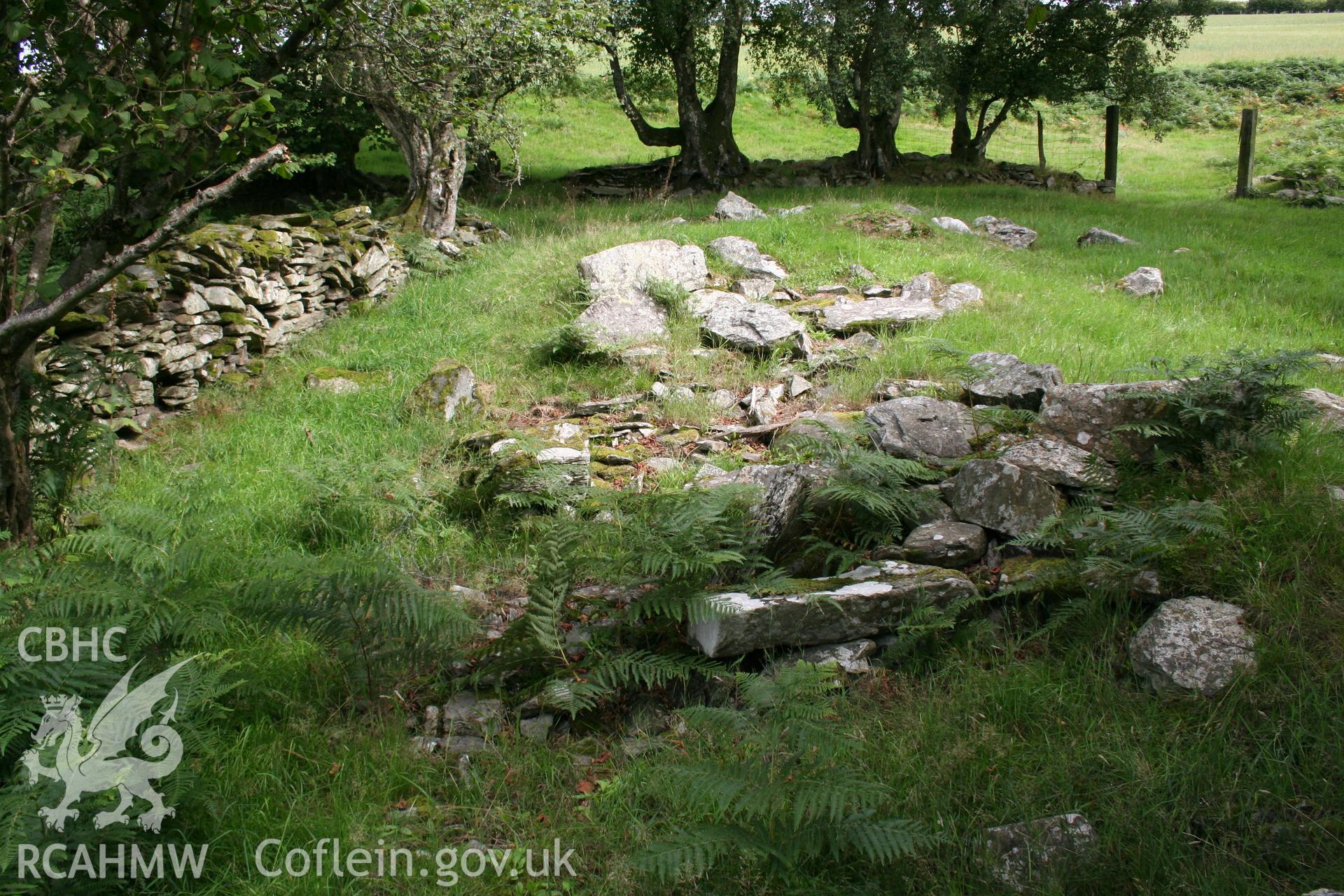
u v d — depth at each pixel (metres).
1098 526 4.17
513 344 8.48
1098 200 19.73
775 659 3.85
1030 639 3.80
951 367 6.31
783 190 20.41
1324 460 4.43
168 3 3.55
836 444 4.91
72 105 3.42
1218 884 2.65
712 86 24.31
